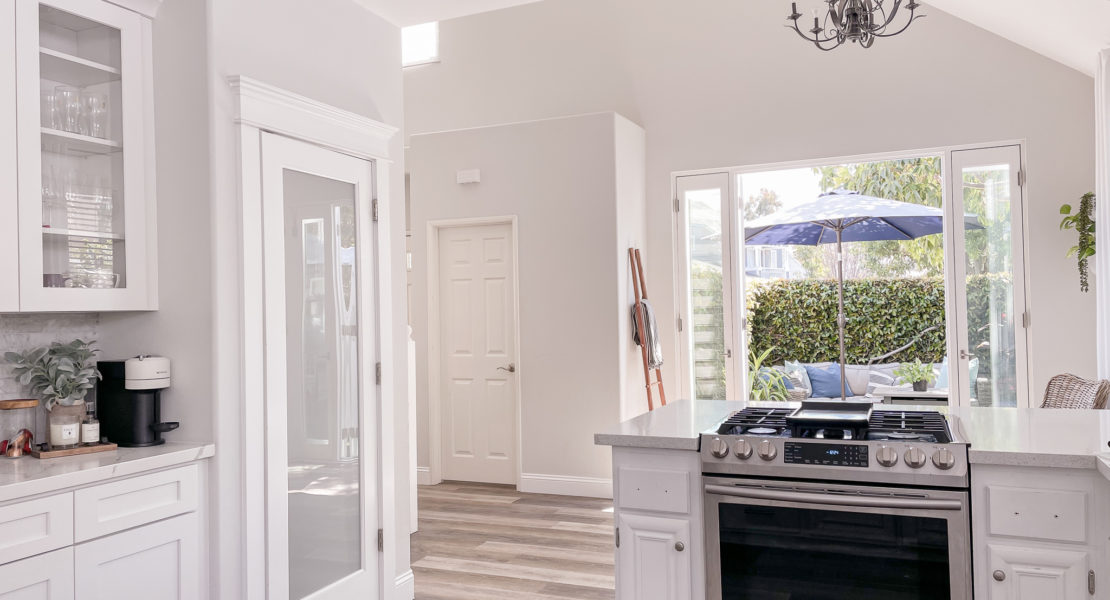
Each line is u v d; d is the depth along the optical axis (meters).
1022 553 2.26
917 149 5.64
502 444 6.16
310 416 3.14
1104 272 4.10
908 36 5.67
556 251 5.88
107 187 2.72
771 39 6.05
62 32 2.60
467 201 6.17
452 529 4.93
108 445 2.61
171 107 2.81
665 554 2.62
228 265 2.77
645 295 5.97
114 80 2.74
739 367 6.13
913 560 2.33
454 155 6.21
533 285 5.95
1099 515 2.20
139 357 2.75
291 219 3.06
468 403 6.27
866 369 7.39
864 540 2.38
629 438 2.64
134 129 2.78
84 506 2.30
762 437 2.49
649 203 6.37
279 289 2.97
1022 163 5.38
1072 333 5.23
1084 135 5.22
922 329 8.02
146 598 2.51
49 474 2.23
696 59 6.26
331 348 3.27
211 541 2.73
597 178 5.77
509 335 6.13
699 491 2.59
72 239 2.60
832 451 2.40
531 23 6.80
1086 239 4.89
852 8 2.82
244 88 2.79
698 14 6.25
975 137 5.49
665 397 6.30
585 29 6.62
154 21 2.85
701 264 6.27
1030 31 4.82
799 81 5.96
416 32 7.24
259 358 2.88
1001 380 5.44
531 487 5.93
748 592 2.51
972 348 5.50
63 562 2.24
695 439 2.55
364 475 3.42
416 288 6.34
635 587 2.66
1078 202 5.23
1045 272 5.30
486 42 6.96
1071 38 4.50
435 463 6.26
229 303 2.78
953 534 2.29
